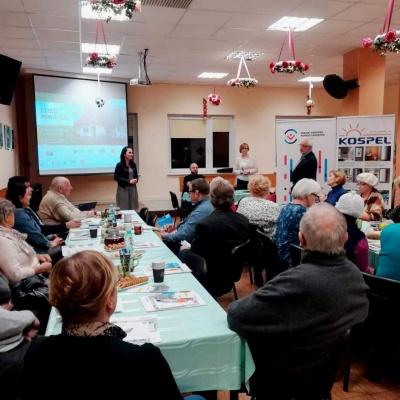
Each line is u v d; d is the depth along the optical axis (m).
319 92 9.20
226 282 2.66
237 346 1.39
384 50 3.28
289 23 4.72
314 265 1.35
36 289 2.33
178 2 4.00
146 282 1.93
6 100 5.27
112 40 5.26
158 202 8.42
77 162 7.30
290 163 6.08
